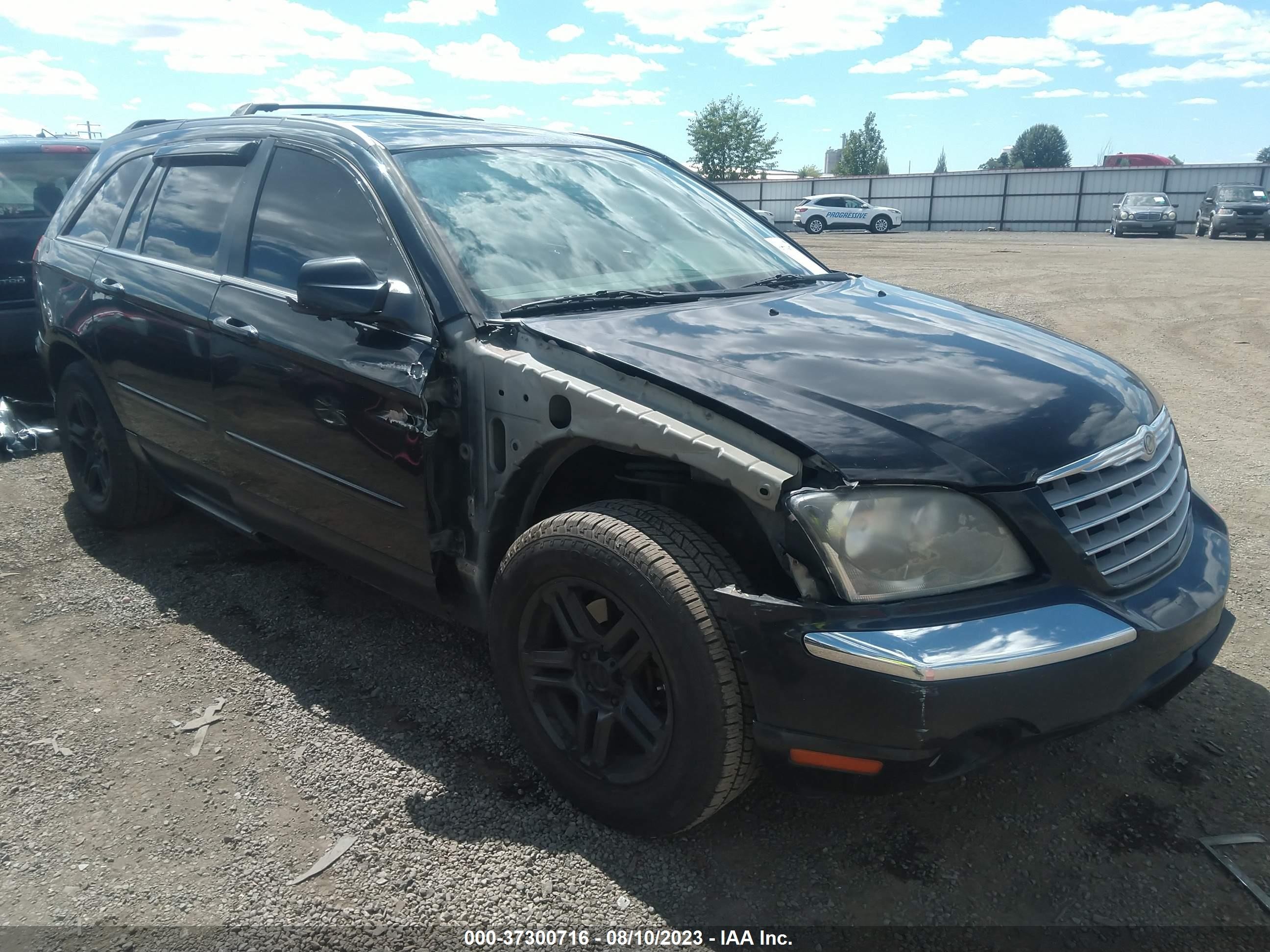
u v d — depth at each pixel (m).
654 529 2.22
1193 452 5.75
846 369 2.36
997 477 2.06
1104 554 2.18
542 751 2.51
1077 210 42.50
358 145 3.12
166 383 3.58
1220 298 13.27
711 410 2.16
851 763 2.00
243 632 3.46
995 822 2.45
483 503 2.62
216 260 3.42
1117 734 2.83
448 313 2.64
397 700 3.02
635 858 2.31
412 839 2.38
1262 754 2.73
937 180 45.41
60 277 4.23
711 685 2.08
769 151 65.44
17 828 2.44
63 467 5.38
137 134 4.44
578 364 2.40
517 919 2.13
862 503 1.99
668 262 3.17
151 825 2.45
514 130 3.61
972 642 1.94
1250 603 3.69
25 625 3.52
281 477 3.17
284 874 2.27
